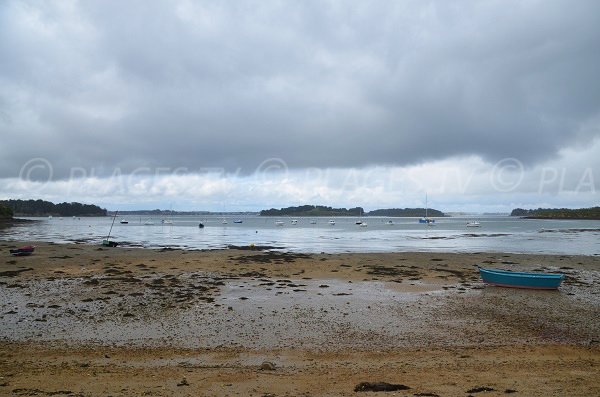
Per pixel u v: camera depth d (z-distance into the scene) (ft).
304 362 38.83
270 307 61.26
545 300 67.67
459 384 30.27
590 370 35.06
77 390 28.55
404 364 37.68
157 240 208.03
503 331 50.60
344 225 472.03
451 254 133.90
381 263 110.11
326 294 70.85
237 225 472.85
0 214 454.40
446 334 49.34
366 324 53.11
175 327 51.21
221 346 44.39
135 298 65.72
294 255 126.31
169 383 30.83
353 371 35.19
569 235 267.18
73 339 46.44
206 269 96.84
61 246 151.12
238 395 27.71
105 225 437.99
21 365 36.52
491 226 441.27
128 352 41.98
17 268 94.79
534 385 29.84
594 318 56.75
